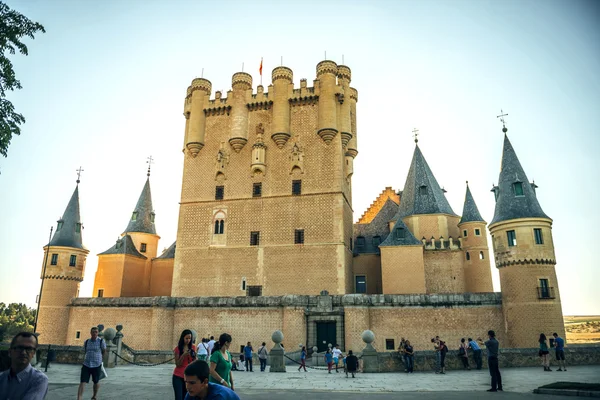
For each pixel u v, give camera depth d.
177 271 44.97
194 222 46.22
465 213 48.00
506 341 33.44
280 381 18.86
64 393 14.25
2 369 6.86
